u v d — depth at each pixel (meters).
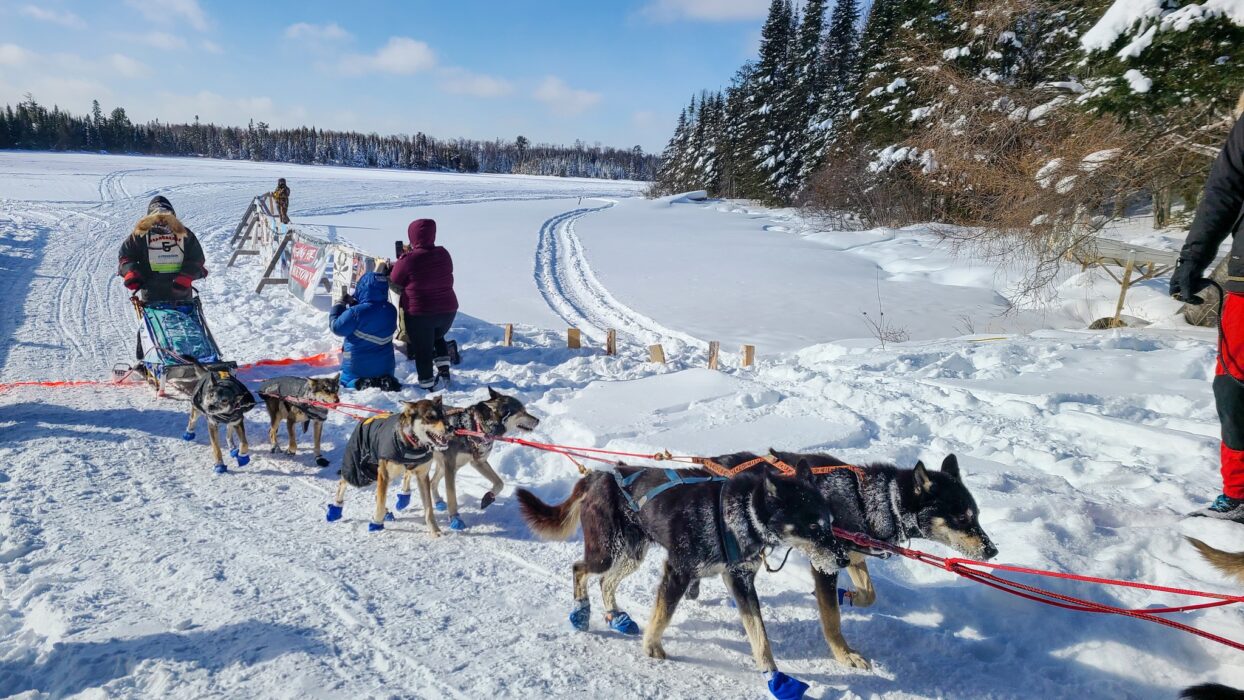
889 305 16.95
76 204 27.33
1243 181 4.21
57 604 4.27
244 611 4.29
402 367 10.44
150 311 8.75
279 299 14.33
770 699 3.67
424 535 5.53
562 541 5.42
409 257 9.27
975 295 18.12
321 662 3.82
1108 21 11.65
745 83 56.97
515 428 5.95
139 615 4.21
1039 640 3.92
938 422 7.34
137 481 6.31
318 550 5.21
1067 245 14.81
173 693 3.52
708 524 3.78
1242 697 2.93
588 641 4.15
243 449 6.82
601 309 16.58
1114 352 9.85
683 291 18.44
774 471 3.81
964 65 22.23
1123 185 13.33
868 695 3.67
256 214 18.17
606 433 7.02
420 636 4.13
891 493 3.98
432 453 5.41
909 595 4.42
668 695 3.69
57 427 7.39
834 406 7.66
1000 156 16.05
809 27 49.31
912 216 30.03
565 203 48.12
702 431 6.99
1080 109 12.97
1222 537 4.41
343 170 82.12
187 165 66.88
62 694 3.51
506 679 3.75
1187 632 3.75
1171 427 6.87
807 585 4.66
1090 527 4.79
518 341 12.23
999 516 5.06
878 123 30.95
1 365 9.57
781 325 15.07
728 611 4.51
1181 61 11.20
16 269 15.73
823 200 35.28
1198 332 11.49
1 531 5.20
